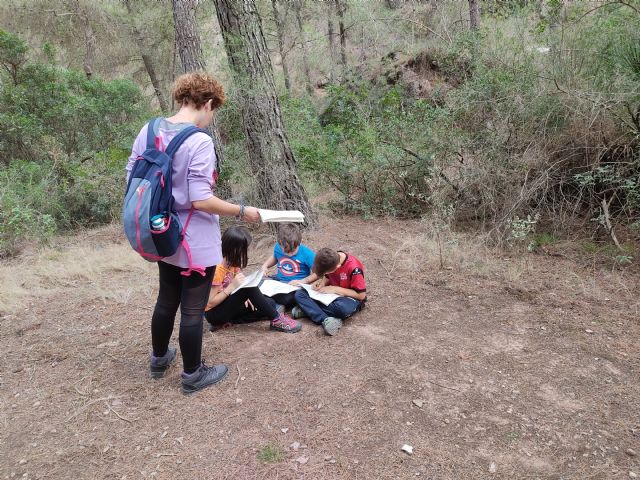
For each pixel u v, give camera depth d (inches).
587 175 187.3
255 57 197.6
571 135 194.5
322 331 132.2
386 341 126.0
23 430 99.4
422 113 250.7
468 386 107.3
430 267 173.0
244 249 126.3
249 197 238.5
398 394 104.9
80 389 112.0
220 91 99.9
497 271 167.3
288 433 94.2
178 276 104.7
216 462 87.9
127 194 90.0
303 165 239.9
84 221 303.4
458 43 250.2
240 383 109.9
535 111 201.5
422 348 122.5
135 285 173.9
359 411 99.7
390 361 117.0
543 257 176.9
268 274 172.4
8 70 382.9
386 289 158.2
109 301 161.3
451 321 136.3
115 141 397.1
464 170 213.6
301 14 496.7
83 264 198.5
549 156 195.0
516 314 138.5
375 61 437.1
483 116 217.8
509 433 93.3
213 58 305.3
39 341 135.7
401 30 455.5
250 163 216.5
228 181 257.6
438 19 425.4
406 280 164.1
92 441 95.0
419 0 478.0
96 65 606.2
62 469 88.4
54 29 577.0
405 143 240.8
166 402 105.3
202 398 105.8
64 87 387.2
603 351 118.6
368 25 461.7
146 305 156.5
